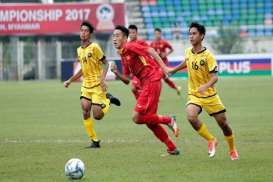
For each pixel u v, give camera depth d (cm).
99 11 13988
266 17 15838
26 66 14388
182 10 16050
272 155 3512
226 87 9631
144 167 3181
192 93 3356
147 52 3488
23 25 14050
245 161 3316
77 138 4481
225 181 2772
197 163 3281
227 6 15988
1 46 14238
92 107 4006
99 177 2911
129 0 16212
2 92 9931
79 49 4084
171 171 3050
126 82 3934
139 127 5091
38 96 9012
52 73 14462
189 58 3322
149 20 16000
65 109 6969
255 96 7962
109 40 14512
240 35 14850
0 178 2942
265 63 12481
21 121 5766
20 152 3797
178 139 4284
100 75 4025
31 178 2930
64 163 3353
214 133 4603
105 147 3969
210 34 14800
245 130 4672
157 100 3544
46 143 4216
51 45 14450
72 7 14025
